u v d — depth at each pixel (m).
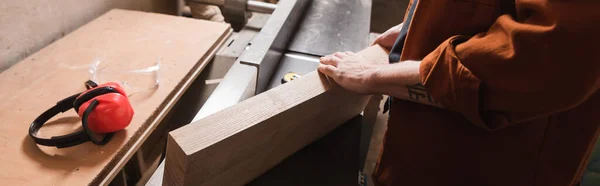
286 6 1.21
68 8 1.29
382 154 0.74
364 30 1.36
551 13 0.43
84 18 1.38
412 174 0.70
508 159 0.62
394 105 0.69
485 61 0.49
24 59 1.09
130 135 0.84
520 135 0.59
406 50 0.65
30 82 0.98
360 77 0.67
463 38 0.55
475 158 0.63
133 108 0.92
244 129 0.56
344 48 1.22
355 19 1.43
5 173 0.72
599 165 1.28
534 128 0.59
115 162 0.80
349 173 0.81
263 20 1.52
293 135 0.74
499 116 0.53
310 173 0.80
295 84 0.71
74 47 1.16
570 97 0.47
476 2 0.55
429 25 0.60
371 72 0.65
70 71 1.04
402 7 2.65
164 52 1.18
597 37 0.43
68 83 0.99
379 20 2.66
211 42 1.26
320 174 0.80
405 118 0.68
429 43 0.62
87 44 1.18
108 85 0.85
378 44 0.88
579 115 0.58
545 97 0.47
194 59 1.16
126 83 1.01
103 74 1.04
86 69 1.05
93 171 0.75
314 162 0.83
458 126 0.62
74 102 0.82
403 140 0.69
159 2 1.82
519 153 0.61
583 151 0.62
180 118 1.40
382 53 0.82
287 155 0.81
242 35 1.39
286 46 1.19
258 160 0.70
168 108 0.99
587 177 1.31
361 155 0.99
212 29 1.35
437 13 0.58
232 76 0.87
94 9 1.42
